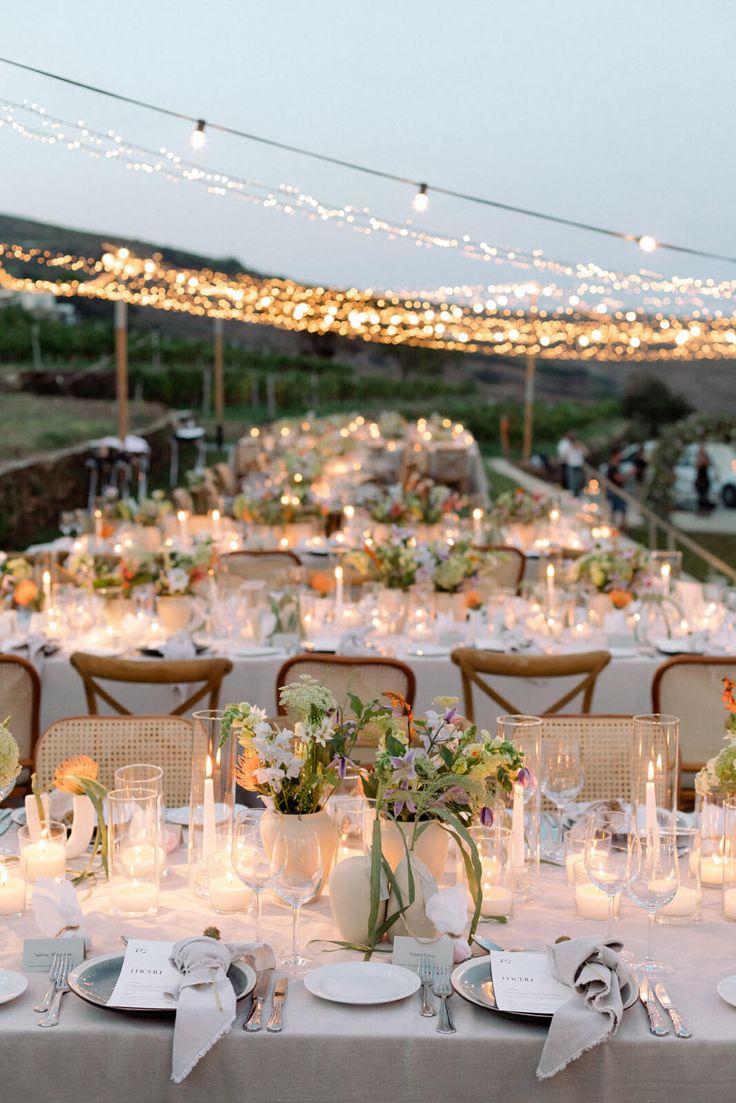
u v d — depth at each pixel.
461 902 2.23
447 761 2.42
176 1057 1.87
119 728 3.50
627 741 3.59
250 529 8.94
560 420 26.64
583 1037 1.88
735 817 2.45
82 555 5.84
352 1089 1.93
